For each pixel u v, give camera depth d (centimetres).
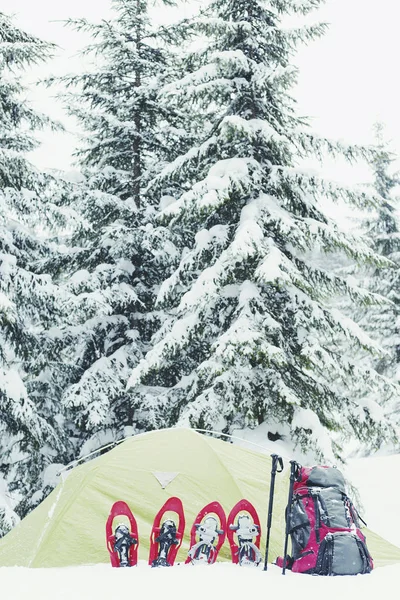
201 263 1319
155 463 742
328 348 1253
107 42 1659
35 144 1466
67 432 1573
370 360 2788
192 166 1409
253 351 1129
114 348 1599
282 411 1214
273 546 672
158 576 478
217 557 627
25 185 1362
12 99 1379
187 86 1299
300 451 1186
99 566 559
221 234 1278
